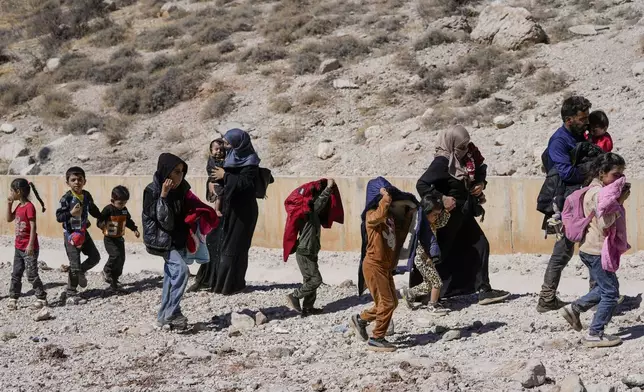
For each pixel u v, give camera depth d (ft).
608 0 85.10
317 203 30.14
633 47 72.08
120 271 36.42
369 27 90.94
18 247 33.88
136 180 56.65
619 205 23.22
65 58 98.99
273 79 83.76
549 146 27.25
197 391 22.07
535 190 45.88
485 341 25.82
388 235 25.03
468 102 70.95
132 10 112.57
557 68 71.92
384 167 63.36
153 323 30.04
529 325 26.68
